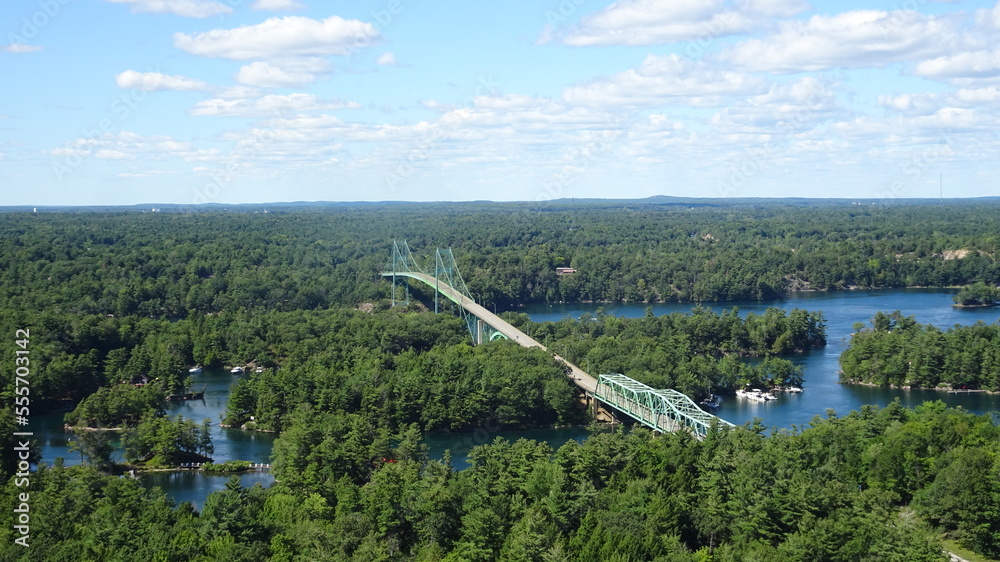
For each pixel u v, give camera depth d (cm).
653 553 12875
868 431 18175
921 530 13250
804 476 14750
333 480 16888
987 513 14112
